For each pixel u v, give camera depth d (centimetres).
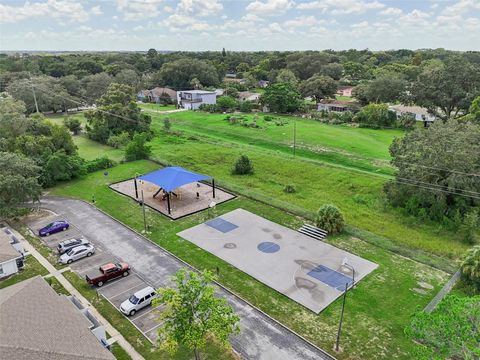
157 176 4322
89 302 2623
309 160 5897
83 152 6450
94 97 10725
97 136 7112
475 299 1728
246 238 3541
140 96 12812
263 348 2202
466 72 8025
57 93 9625
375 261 3148
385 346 2211
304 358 2128
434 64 12075
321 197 4519
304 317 2475
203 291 1906
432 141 3878
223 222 3872
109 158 6100
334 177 5125
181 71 13875
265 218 3966
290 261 3153
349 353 2161
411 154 3972
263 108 10494
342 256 3225
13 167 3838
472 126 4066
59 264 3114
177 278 1956
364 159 5962
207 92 11412
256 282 2867
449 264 3064
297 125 8500
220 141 7225
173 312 1906
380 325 2388
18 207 3881
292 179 5141
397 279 2886
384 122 8350
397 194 4116
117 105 7200
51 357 1773
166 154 6275
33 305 2164
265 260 3169
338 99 12225
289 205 4222
